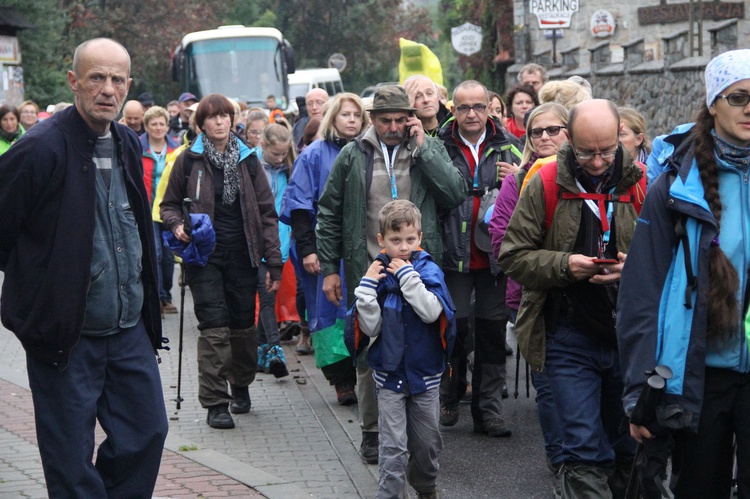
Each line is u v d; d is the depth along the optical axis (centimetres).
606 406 791
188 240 1102
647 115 4062
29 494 899
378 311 838
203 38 4241
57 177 701
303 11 9338
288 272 1576
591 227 770
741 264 622
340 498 904
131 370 736
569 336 766
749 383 627
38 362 714
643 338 632
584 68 4753
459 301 1097
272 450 1052
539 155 983
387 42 9469
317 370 1423
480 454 1048
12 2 5147
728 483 654
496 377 1107
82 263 704
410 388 834
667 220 634
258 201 1154
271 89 4231
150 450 741
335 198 1015
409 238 840
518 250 775
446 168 994
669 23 4894
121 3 7025
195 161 1133
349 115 1175
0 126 2158
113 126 731
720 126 623
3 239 707
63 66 5562
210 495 899
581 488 739
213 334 1129
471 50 5994
